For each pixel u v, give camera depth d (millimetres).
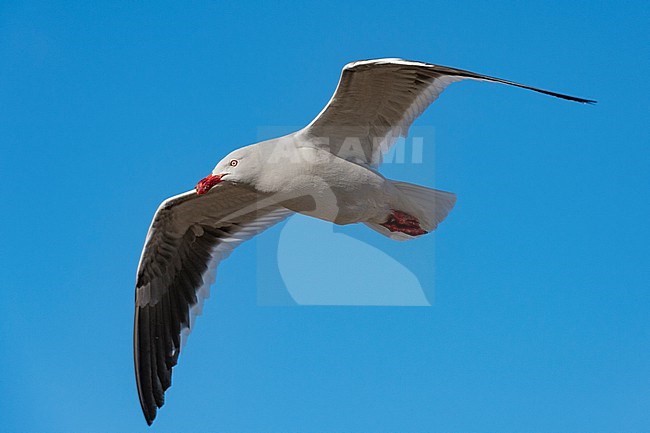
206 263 9594
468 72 7074
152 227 9242
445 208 8164
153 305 9641
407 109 7750
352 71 7348
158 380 9562
